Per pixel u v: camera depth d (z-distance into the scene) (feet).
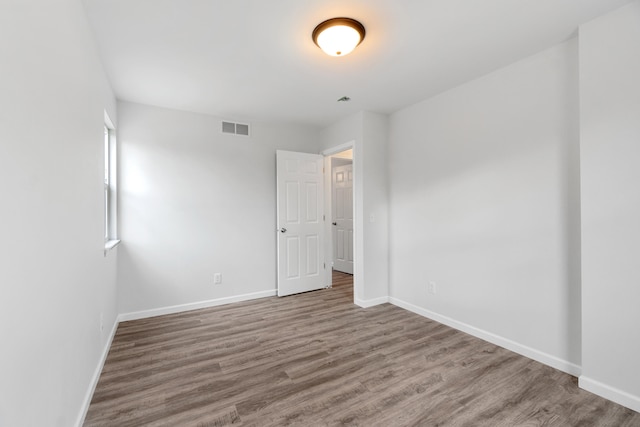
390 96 10.31
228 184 12.30
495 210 8.49
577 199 6.85
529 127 7.70
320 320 10.37
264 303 12.27
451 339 8.84
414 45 7.18
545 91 7.38
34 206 3.54
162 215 10.98
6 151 2.93
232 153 12.40
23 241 3.26
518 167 7.95
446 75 8.76
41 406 3.67
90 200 6.15
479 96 8.88
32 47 3.50
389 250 12.31
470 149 9.14
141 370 7.14
